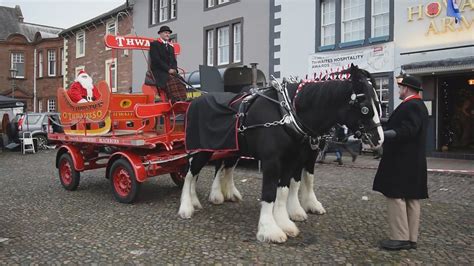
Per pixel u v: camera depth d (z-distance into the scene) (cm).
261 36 1750
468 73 1221
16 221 633
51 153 1761
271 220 524
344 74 507
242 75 1166
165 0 2242
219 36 1967
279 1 1623
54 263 461
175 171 759
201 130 600
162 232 564
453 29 1198
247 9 1803
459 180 909
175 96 727
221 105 585
